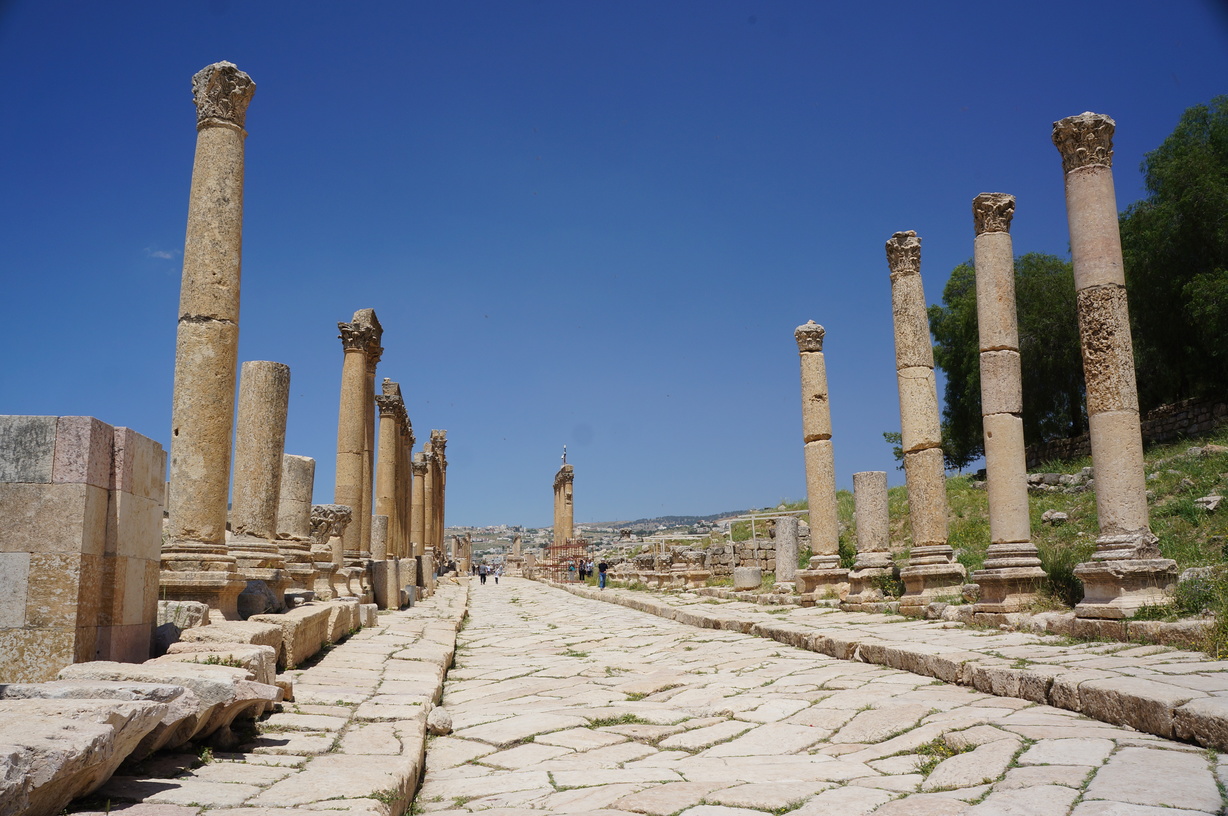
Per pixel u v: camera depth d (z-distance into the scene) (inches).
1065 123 506.3
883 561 772.6
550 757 300.0
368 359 1040.8
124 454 320.5
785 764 275.1
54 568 292.5
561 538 2384.4
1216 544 625.6
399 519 1401.3
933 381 697.6
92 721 196.5
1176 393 1320.1
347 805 203.3
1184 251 1179.3
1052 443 1353.3
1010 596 540.7
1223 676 306.3
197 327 441.7
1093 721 291.6
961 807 213.5
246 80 468.8
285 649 429.4
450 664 560.1
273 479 572.4
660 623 810.2
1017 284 1493.6
